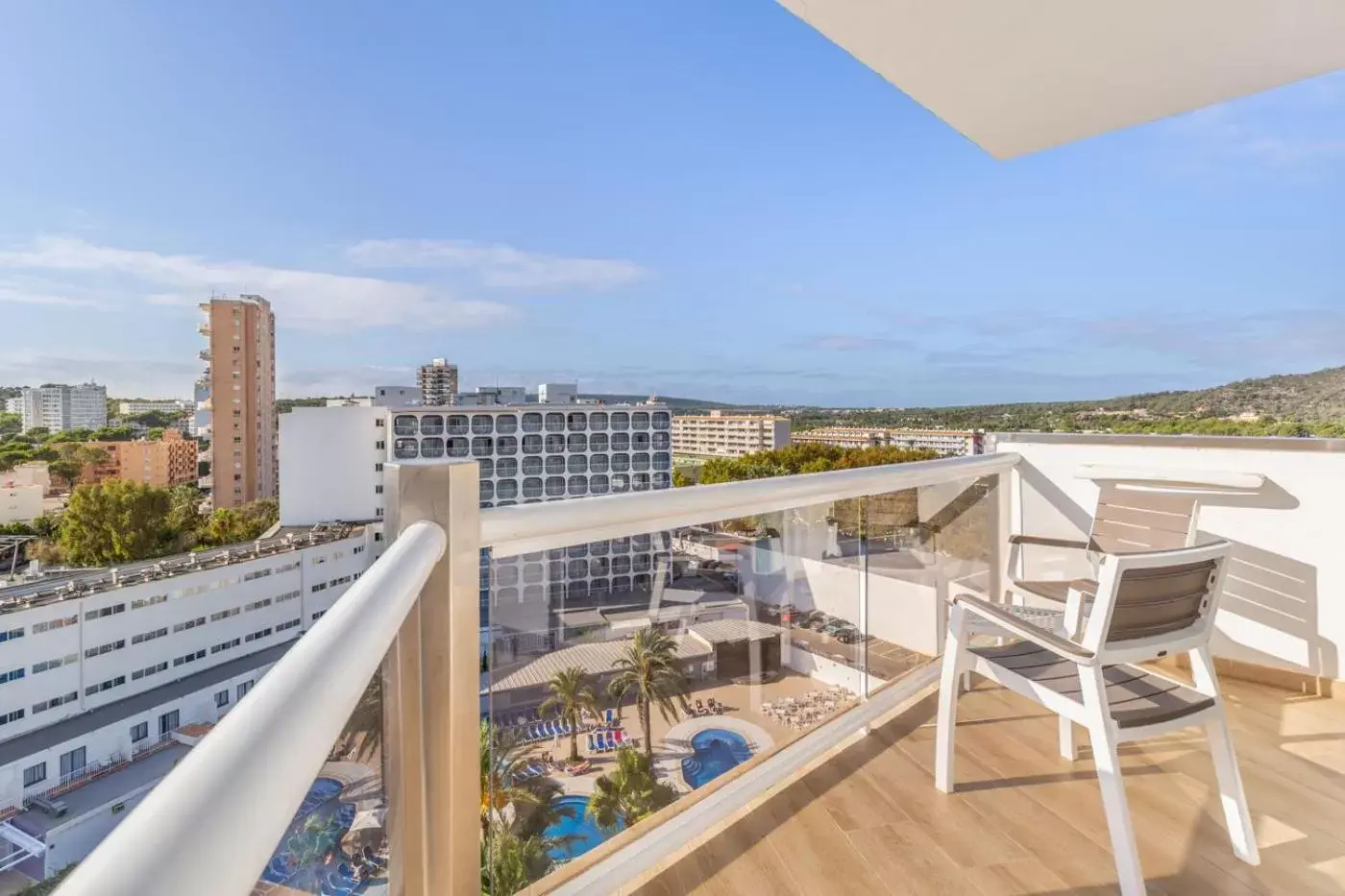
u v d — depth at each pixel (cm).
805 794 217
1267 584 310
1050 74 302
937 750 221
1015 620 192
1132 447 347
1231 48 281
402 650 104
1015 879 179
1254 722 271
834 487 234
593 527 160
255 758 42
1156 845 192
